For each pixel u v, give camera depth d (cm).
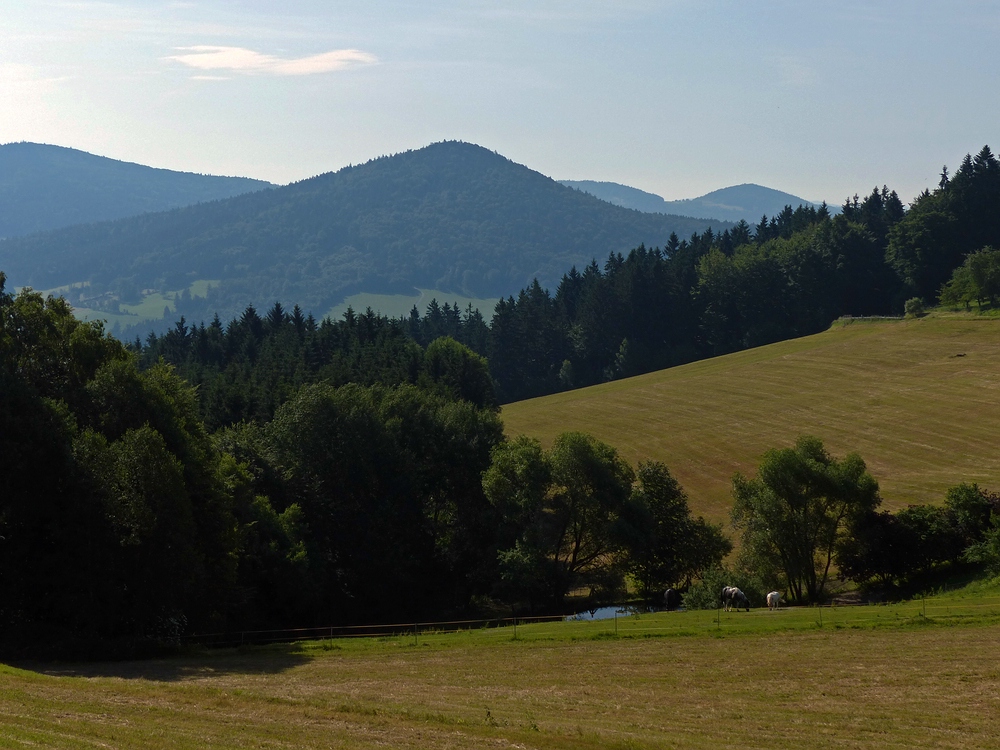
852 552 5500
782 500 5512
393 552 6203
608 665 3331
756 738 2325
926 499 6575
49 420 4106
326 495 6275
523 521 6078
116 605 4056
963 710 2578
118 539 4022
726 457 8656
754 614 4406
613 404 11550
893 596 5225
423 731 2297
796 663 3231
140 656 3809
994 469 7175
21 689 2592
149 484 4028
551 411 11731
